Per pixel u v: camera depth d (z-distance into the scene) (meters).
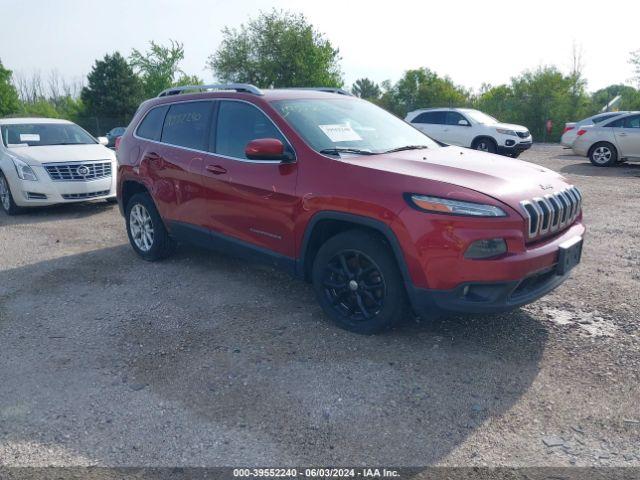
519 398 3.23
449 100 41.31
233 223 4.75
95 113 47.41
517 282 3.44
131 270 5.74
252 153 4.10
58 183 8.61
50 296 5.04
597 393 3.27
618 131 14.56
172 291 5.08
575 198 4.10
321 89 5.64
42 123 9.99
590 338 3.96
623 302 4.61
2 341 4.12
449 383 3.40
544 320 4.28
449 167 3.92
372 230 3.85
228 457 2.78
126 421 3.09
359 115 5.00
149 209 5.77
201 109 5.20
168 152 5.39
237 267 5.73
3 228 7.94
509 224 3.40
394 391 3.31
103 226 7.91
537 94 32.66
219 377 3.52
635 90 33.97
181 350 3.90
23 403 3.30
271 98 4.69
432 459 2.74
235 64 39.97
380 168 3.84
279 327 4.23
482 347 3.85
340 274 4.05
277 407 3.18
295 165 4.20
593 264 5.68
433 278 3.51
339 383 3.41
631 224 7.48
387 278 3.74
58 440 2.95
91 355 3.87
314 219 4.03
